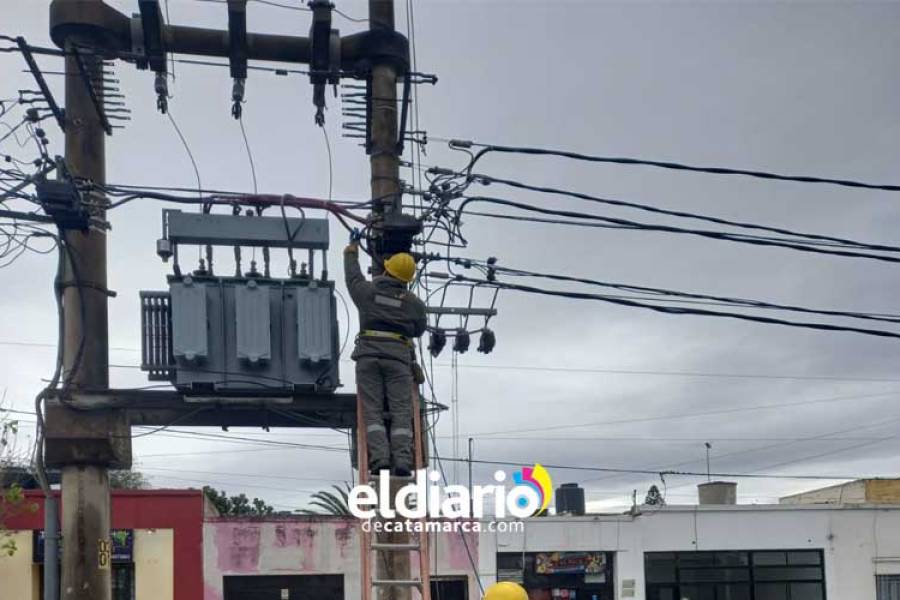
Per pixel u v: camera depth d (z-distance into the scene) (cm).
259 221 1036
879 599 2905
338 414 1075
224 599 2423
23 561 2250
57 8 980
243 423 1084
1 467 1838
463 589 2642
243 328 1021
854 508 2938
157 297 1030
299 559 2480
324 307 1045
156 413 1004
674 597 2836
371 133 1060
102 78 999
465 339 1255
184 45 1017
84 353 952
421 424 1017
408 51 1075
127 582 2370
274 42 1048
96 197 969
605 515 2803
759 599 2867
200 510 2423
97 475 945
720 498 3384
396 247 1009
